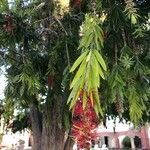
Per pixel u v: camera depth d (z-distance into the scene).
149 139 30.52
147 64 3.82
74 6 5.79
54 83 5.73
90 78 2.49
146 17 4.30
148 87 3.41
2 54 6.46
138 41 3.88
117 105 3.24
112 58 3.62
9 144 27.70
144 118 6.94
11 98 6.05
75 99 2.48
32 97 6.03
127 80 3.34
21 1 6.90
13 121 12.38
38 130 9.72
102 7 3.59
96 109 2.50
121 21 3.55
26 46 6.14
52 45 6.35
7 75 6.18
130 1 3.28
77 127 3.41
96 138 3.44
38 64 6.38
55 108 7.21
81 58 2.64
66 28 6.12
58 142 8.17
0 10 5.50
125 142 32.12
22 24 5.73
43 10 6.64
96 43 2.78
